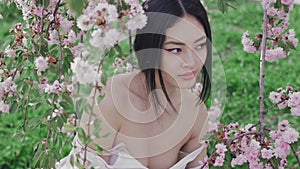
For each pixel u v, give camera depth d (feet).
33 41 7.35
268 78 16.06
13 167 12.23
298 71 16.56
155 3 5.82
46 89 6.88
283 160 6.85
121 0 6.04
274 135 6.81
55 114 7.43
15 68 7.63
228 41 18.53
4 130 13.60
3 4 7.37
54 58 7.10
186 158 6.45
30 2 7.35
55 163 7.32
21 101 7.63
